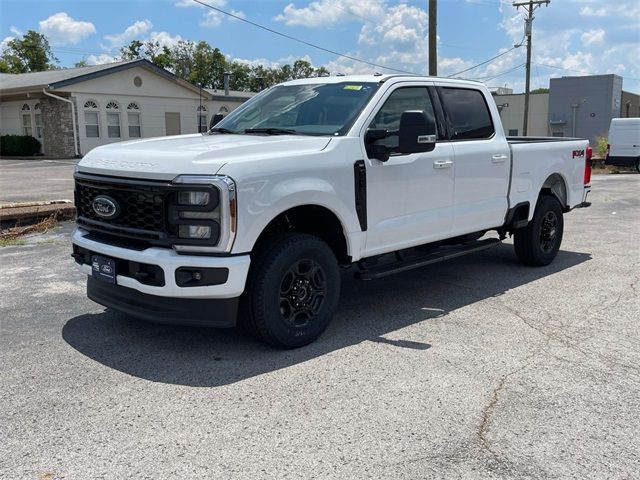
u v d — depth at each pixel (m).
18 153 31.06
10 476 3.05
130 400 3.89
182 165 4.24
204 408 3.79
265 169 4.36
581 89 48.66
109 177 4.59
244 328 4.75
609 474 3.09
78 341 4.94
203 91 35.00
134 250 4.43
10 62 67.50
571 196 7.89
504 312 5.79
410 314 5.74
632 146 26.27
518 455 3.26
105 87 30.80
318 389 4.05
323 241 4.88
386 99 5.42
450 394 3.98
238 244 4.23
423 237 5.78
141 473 3.08
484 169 6.35
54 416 3.68
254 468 3.13
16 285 6.60
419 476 3.05
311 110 5.48
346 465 3.15
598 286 6.70
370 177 5.12
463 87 6.33
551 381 4.20
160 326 5.32
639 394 4.00
